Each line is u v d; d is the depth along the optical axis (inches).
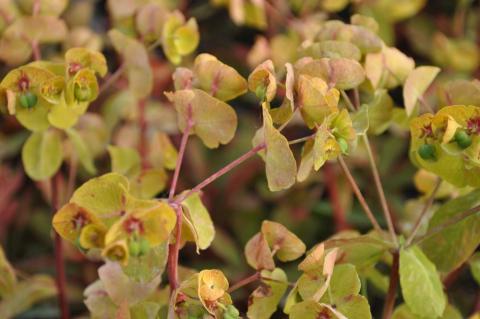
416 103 15.9
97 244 13.4
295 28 21.2
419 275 15.1
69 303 21.3
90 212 13.3
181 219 14.0
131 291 14.9
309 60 14.7
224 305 13.9
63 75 15.4
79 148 17.9
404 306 16.0
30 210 23.1
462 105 14.3
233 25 25.8
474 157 14.4
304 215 22.1
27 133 23.4
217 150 23.2
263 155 14.4
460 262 15.8
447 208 15.9
